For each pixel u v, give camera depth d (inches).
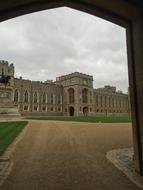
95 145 514.0
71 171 295.1
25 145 514.6
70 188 230.2
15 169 307.9
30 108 3304.6
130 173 280.5
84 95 3769.7
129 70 307.1
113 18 307.9
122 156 386.0
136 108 285.4
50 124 1179.9
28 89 3329.2
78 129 901.2
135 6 259.0
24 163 342.6
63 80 3868.1
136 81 284.5
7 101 2009.1
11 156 395.9
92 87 3927.2
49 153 421.1
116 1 262.5
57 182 249.8
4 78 2319.1
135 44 284.4
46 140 594.6
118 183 242.5
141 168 271.4
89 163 339.0
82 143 544.1
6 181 255.1
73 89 3678.6
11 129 877.2
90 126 1047.6
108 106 4424.2
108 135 703.7
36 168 312.3
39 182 250.7
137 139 280.1
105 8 290.4
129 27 301.3
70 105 3681.1
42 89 3531.0
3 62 3036.4
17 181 254.8
